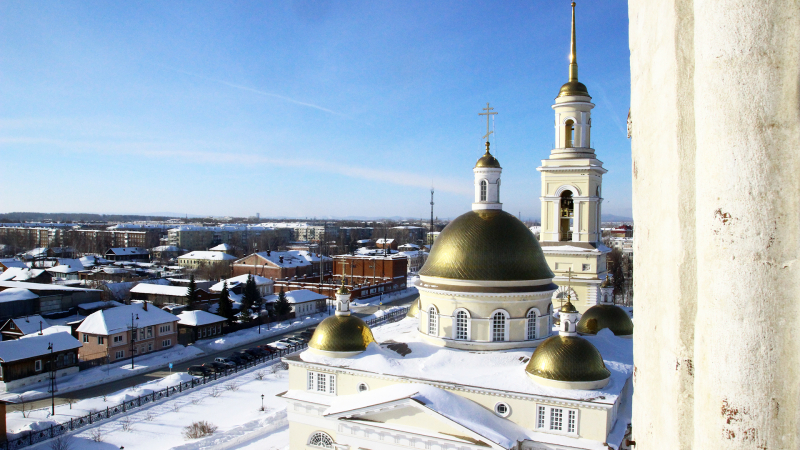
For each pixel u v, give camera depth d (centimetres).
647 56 655
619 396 3300
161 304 11681
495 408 3344
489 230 3962
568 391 3234
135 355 8106
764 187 451
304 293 12081
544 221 6003
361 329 4019
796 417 447
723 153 470
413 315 5194
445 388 3469
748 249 457
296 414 3900
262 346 8612
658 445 618
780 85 449
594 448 3058
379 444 3356
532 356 3503
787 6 447
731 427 467
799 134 444
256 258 15625
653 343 643
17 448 4675
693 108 534
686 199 541
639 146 696
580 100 5816
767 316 452
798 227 445
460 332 3928
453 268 3912
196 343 9125
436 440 3178
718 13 473
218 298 11894
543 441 3162
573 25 5938
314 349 3981
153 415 5534
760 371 454
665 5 581
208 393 6300
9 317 9688
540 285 3934
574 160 5809
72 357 7212
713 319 482
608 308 4659
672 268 572
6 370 6450
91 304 10988
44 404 5988
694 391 523
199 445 4600
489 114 4294
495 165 4188
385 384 3656
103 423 5316
